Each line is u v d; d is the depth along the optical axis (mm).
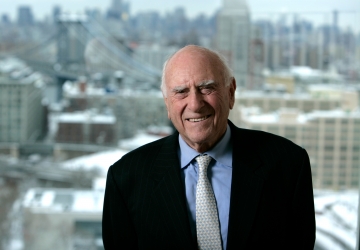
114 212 1412
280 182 1354
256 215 1315
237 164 1356
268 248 1321
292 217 1369
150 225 1353
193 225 1328
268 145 1405
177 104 1282
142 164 1411
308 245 1375
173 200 1339
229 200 1333
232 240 1291
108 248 1471
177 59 1287
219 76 1279
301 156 1395
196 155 1367
